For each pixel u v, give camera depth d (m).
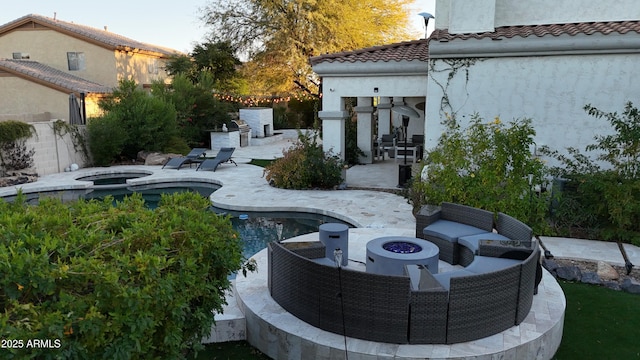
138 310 2.79
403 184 13.08
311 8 29.05
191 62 30.84
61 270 2.63
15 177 14.89
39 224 3.36
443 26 12.89
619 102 9.33
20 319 2.46
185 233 3.58
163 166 17.86
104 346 2.73
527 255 5.53
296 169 13.31
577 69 9.46
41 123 16.56
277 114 33.47
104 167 18.64
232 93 31.86
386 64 12.32
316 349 4.39
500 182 8.31
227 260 3.74
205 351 4.88
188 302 3.42
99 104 21.02
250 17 31.25
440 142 9.41
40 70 25.17
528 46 9.55
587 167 8.98
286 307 5.03
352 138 18.50
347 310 4.46
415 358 4.13
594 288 6.31
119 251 3.17
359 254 7.09
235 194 12.56
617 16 10.53
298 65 30.08
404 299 4.26
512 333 4.56
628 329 5.18
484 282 4.36
